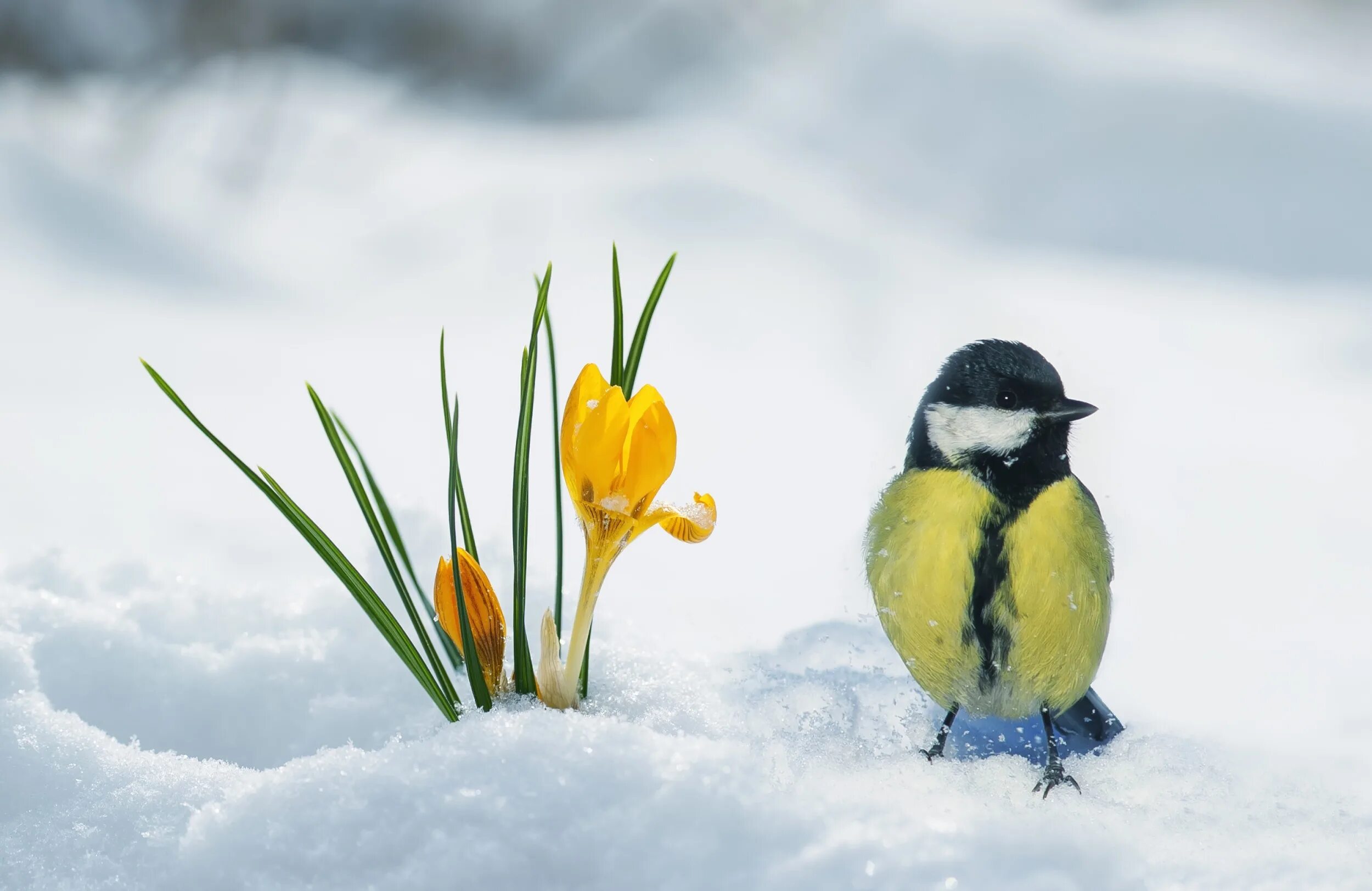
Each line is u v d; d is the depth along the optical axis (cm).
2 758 244
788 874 239
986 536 247
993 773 245
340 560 245
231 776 244
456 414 246
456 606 246
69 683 250
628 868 240
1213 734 251
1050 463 247
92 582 256
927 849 240
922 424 249
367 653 252
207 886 240
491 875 240
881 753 247
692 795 241
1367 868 241
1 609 252
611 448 244
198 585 257
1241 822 243
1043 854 240
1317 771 247
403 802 241
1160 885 240
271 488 245
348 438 246
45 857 241
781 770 244
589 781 241
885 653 255
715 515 245
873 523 249
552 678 246
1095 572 248
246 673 251
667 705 248
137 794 243
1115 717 252
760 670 253
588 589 245
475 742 242
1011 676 248
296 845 240
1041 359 247
